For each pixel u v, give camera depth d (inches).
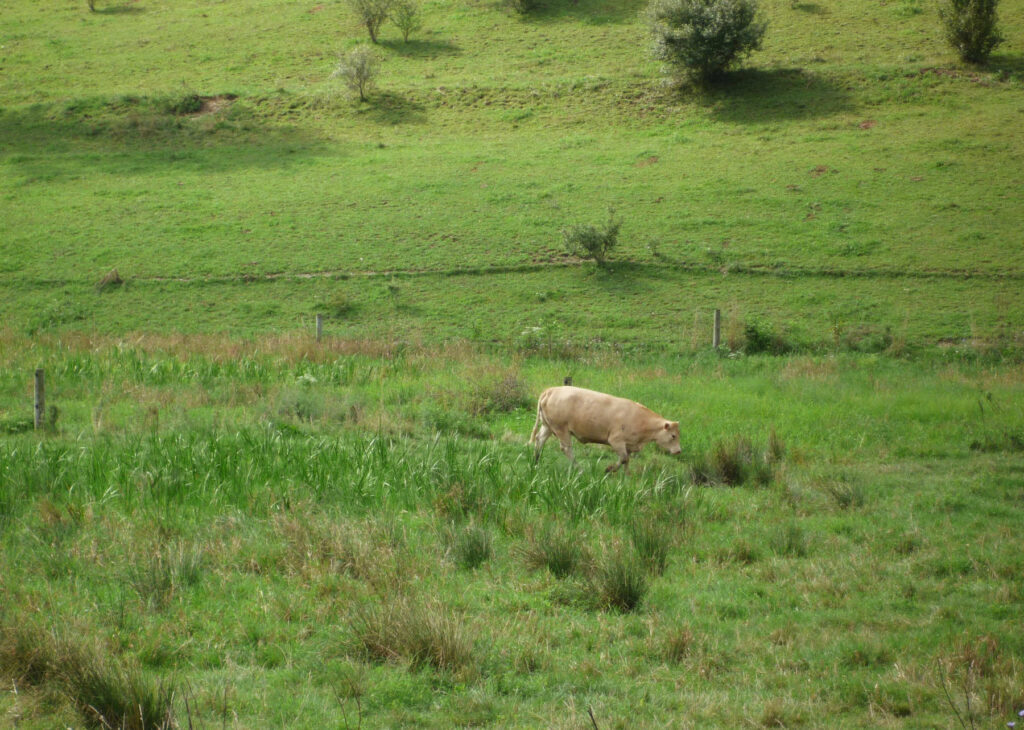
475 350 1424.7
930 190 2080.5
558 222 2050.9
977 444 901.2
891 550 578.2
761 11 3201.3
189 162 2491.4
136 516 573.9
